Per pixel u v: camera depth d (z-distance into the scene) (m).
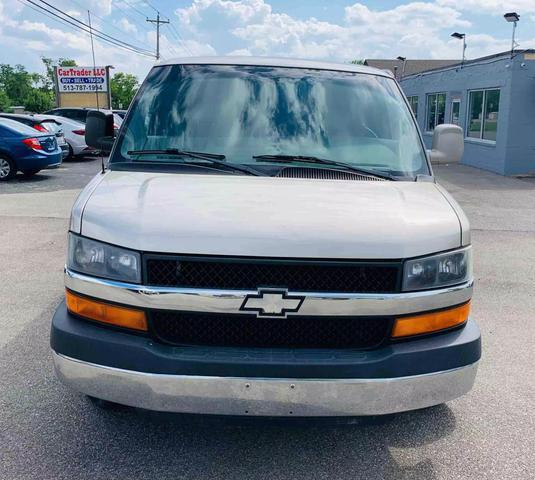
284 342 2.67
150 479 2.88
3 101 84.88
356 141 3.74
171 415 2.70
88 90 37.53
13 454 3.06
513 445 3.28
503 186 15.40
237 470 2.97
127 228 2.66
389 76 4.31
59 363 2.74
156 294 2.59
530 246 8.48
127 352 2.60
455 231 2.83
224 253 2.57
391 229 2.71
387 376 2.64
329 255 2.59
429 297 2.71
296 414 2.63
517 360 4.45
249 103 3.83
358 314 2.63
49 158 14.42
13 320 4.98
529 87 17.41
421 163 3.73
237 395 2.59
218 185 3.12
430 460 3.12
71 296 2.77
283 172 3.43
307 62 4.24
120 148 3.63
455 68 22.22
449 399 2.77
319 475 2.96
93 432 3.27
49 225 8.92
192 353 2.61
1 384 3.81
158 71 4.06
